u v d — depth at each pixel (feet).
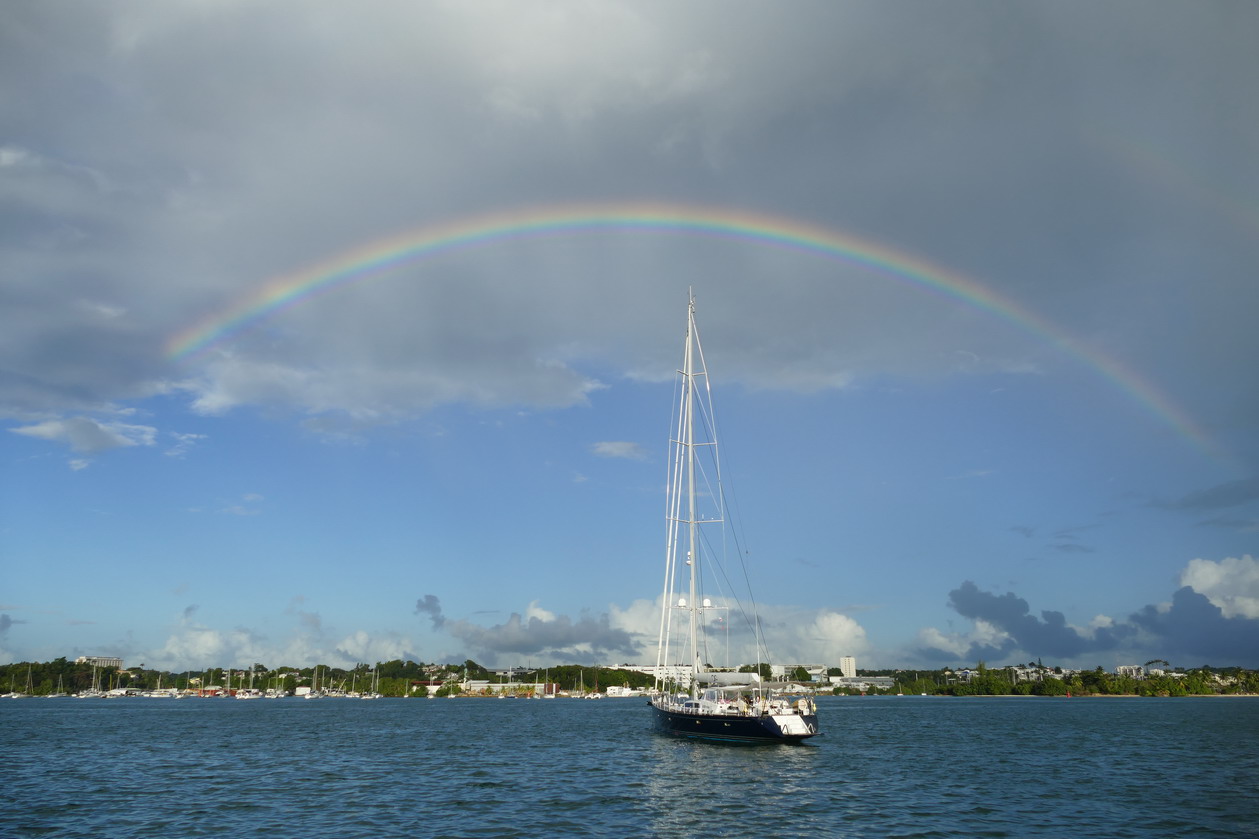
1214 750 325.42
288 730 478.59
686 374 359.25
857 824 165.78
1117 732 441.27
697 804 188.14
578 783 222.69
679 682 335.47
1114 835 155.12
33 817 174.40
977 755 306.96
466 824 165.58
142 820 170.71
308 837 153.89
